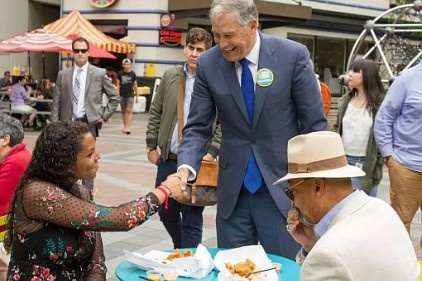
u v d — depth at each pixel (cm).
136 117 2009
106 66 2214
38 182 294
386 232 225
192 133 385
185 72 516
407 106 504
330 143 239
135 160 1159
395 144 515
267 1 2052
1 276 370
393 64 1083
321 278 213
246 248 335
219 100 371
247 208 377
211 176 475
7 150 396
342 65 2548
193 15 2088
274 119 363
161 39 2145
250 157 370
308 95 363
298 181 241
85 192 317
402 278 219
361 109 571
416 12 1152
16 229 297
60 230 295
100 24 2242
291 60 361
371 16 2545
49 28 1822
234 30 342
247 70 363
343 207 235
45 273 294
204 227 701
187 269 317
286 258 354
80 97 738
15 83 1744
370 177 573
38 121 1633
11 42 1599
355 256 214
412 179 507
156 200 314
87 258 310
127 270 318
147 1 2141
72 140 294
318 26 2445
